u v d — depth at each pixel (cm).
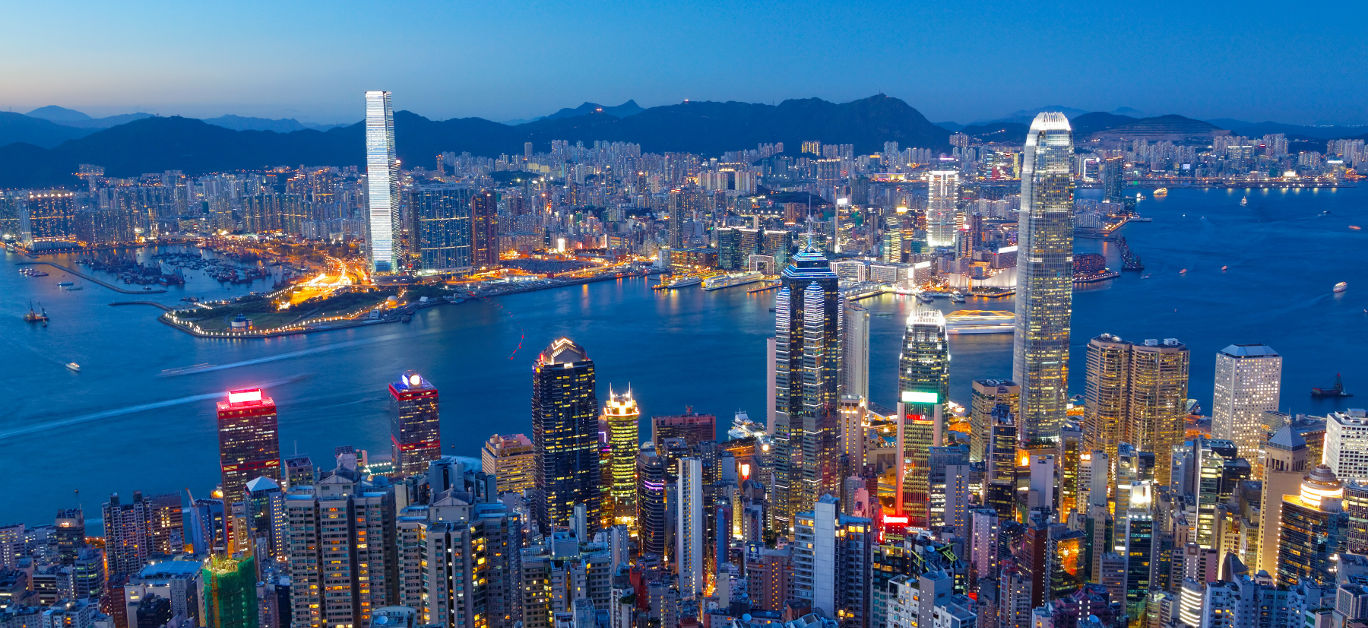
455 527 18600
